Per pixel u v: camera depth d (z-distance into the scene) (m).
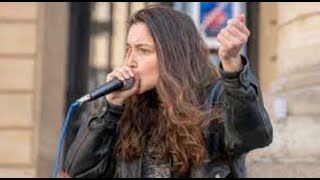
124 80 5.88
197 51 6.00
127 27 6.17
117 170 6.02
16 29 19.12
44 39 19.12
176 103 5.75
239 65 5.29
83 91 19.38
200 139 5.73
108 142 6.02
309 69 13.79
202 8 18.95
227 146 5.61
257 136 5.43
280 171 12.39
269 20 18.00
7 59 19.09
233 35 5.21
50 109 18.97
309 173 12.43
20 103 19.02
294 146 12.79
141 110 6.07
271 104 13.58
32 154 18.83
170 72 5.80
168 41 5.86
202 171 5.72
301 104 13.36
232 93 5.29
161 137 5.89
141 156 5.99
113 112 5.95
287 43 14.66
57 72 19.12
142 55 5.91
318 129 12.98
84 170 6.01
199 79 5.91
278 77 14.95
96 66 19.70
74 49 19.55
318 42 13.95
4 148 18.86
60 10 19.16
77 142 6.06
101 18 19.77
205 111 5.75
